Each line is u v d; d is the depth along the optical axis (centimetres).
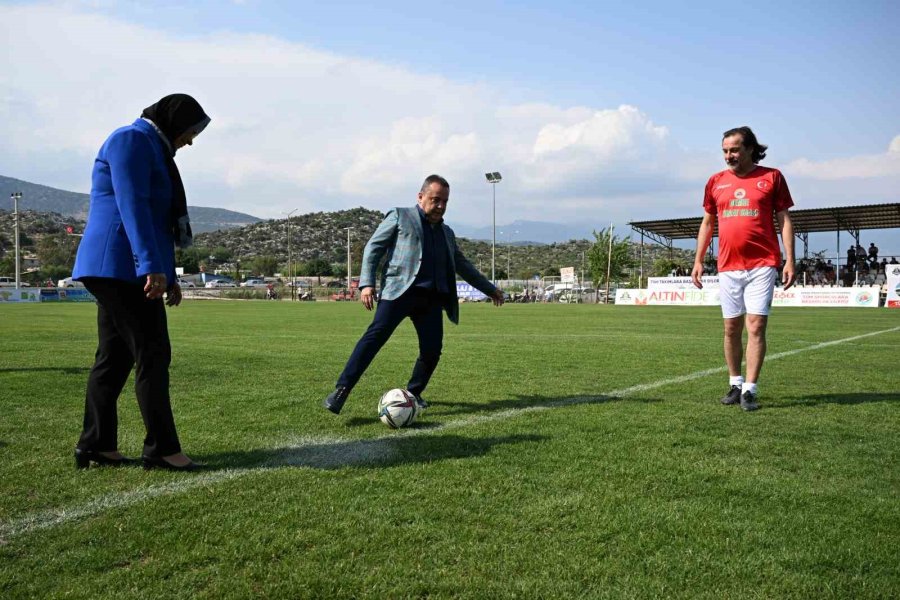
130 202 291
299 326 1550
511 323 1686
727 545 221
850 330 1343
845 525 241
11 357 810
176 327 1502
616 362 767
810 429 400
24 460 326
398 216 441
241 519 242
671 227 4675
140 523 238
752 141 484
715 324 1622
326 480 291
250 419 432
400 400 405
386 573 198
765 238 474
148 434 308
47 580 194
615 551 216
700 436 379
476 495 270
